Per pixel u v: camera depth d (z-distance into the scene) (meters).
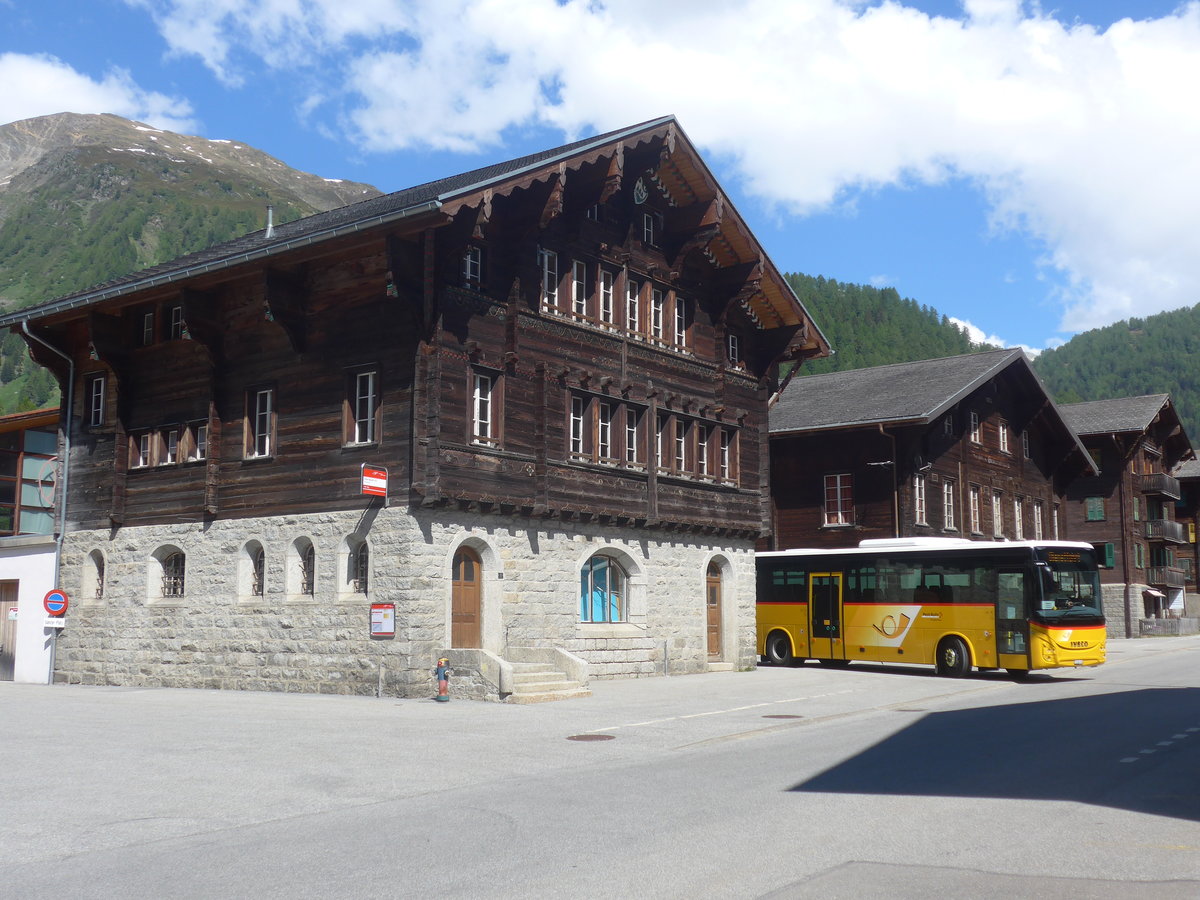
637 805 11.07
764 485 32.34
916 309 193.75
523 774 13.34
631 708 20.55
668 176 29.11
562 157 24.25
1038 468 50.31
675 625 29.20
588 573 27.52
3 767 13.30
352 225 22.34
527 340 25.47
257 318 26.23
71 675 29.12
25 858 9.05
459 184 26.72
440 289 23.39
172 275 25.78
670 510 28.84
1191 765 13.42
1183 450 70.88
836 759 14.15
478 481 23.94
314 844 9.45
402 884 8.03
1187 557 75.31
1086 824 9.98
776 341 32.53
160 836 9.88
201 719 18.25
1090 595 28.41
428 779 12.85
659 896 7.60
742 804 11.04
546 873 8.29
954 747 15.13
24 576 30.64
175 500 27.42
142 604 27.80
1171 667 33.16
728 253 30.64
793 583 33.25
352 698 22.47
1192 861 8.59
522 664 23.20
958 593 29.28
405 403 23.39
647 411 28.47
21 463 35.44
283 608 24.97
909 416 38.59
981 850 8.96
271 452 25.64
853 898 7.52
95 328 28.25
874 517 39.94
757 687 25.09
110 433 29.05
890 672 31.28
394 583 23.08
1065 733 16.55
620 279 28.17
